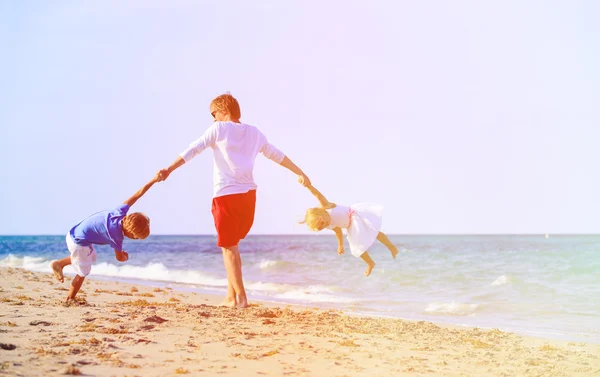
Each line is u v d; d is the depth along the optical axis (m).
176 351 3.93
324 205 6.38
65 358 3.47
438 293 12.00
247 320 5.62
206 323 5.27
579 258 19.39
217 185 6.13
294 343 4.55
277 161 6.34
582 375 4.07
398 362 4.12
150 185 5.90
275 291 12.19
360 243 6.21
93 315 5.39
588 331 7.34
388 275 15.17
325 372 3.59
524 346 5.46
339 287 13.05
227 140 5.97
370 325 6.03
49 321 4.89
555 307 9.89
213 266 19.98
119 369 3.29
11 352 3.54
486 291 12.27
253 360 3.80
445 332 5.96
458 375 3.81
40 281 10.17
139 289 10.02
